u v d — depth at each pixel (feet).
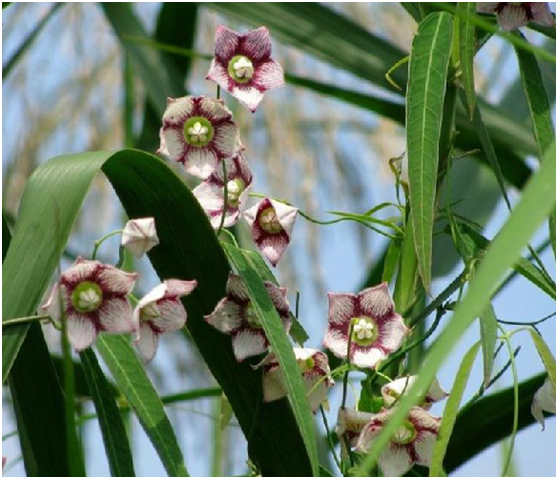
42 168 2.79
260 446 2.91
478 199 3.86
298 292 2.98
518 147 3.76
